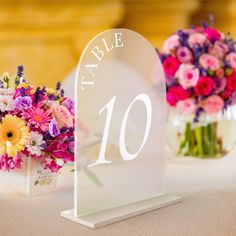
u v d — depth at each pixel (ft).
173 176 4.73
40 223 3.13
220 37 5.44
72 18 10.35
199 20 10.64
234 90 5.41
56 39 10.43
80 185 3.19
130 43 3.52
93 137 3.25
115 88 3.38
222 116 5.62
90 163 3.25
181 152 5.70
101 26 10.50
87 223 3.07
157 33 10.63
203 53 5.27
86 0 10.28
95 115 3.23
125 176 3.52
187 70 5.26
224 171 4.99
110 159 3.43
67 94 6.55
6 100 3.85
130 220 3.22
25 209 3.48
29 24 10.23
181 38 5.39
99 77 3.25
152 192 3.77
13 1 10.03
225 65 5.30
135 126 3.59
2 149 3.83
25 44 10.33
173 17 10.55
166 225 3.11
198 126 5.59
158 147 3.80
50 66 10.48
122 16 10.50
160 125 3.81
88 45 3.15
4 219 3.22
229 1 10.46
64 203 3.66
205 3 10.50
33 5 10.14
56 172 4.02
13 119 3.79
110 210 3.35
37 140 3.81
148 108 3.68
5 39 10.23
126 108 3.48
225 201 3.75
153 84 3.74
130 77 3.51
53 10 10.24
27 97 3.83
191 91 5.35
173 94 5.38
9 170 3.85
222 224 3.13
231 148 5.77
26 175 3.88
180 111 5.51
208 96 5.34
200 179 4.59
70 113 4.08
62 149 3.92
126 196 3.54
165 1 10.44
